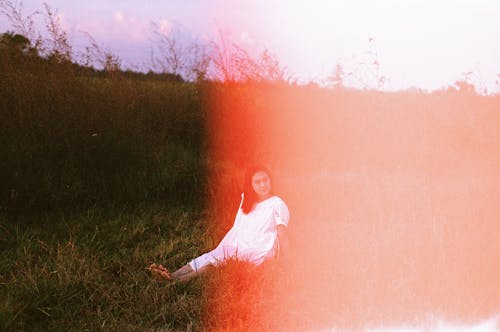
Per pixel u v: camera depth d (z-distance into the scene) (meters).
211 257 4.99
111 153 8.16
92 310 4.11
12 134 7.74
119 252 5.61
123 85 9.37
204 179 8.32
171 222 6.71
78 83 8.53
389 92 11.41
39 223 6.57
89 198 7.36
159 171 8.39
